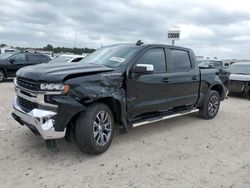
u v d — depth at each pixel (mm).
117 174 3682
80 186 3344
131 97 4699
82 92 3938
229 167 4023
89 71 4145
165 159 4250
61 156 4215
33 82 3914
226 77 7578
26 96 4113
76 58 11594
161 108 5434
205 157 4391
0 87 12078
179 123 6539
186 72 5973
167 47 5625
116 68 4543
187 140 5242
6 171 3670
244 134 5805
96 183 3424
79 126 4016
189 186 3406
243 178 3678
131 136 5352
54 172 3688
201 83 6496
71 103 3824
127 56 4844
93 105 4145
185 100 6055
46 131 3762
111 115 4434
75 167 3857
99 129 4223
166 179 3576
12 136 5031
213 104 7082
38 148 4496
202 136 5543
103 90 4191
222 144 5078
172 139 5266
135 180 3525
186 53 6184
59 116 3787
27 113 3990
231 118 7379
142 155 4383
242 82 11461
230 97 12023
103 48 5781
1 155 4180
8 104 7953
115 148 4648
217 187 3410
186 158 4320
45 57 15852
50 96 3793
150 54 5156
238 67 12555
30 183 3379
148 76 4988
